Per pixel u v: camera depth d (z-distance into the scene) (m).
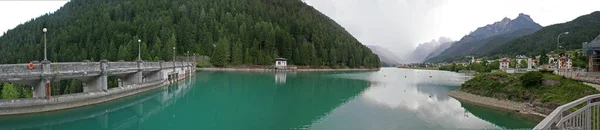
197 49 121.56
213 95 40.00
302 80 69.69
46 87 23.92
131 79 38.53
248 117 26.48
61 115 23.89
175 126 22.94
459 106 33.91
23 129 20.31
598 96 8.29
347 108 31.62
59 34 126.62
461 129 23.80
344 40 164.38
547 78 32.28
